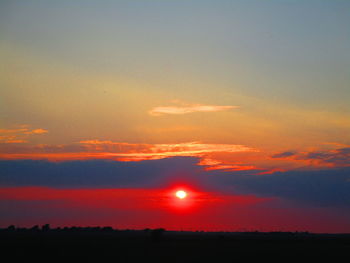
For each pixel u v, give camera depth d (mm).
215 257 60188
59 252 63781
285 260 58031
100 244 89000
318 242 124312
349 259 61094
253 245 97750
